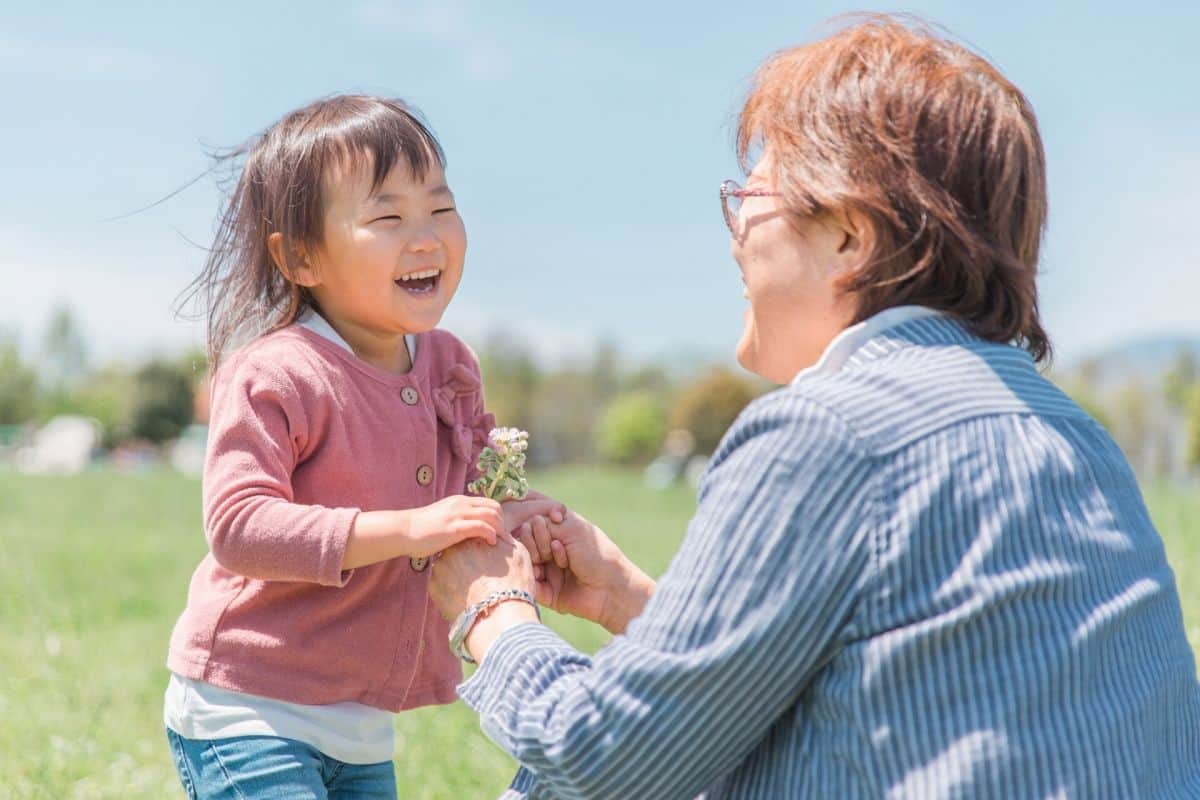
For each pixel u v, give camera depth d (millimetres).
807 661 1686
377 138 2605
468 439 2764
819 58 1944
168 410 68438
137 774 4020
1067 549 1693
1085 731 1634
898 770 1635
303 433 2502
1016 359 1858
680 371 78562
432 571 2223
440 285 2688
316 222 2613
